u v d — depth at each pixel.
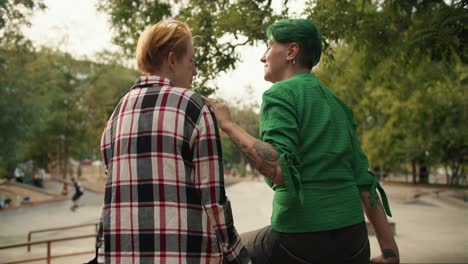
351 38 6.52
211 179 1.55
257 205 24.95
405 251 10.90
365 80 8.90
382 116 33.91
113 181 1.61
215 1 4.84
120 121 1.65
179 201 1.53
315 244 1.63
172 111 1.59
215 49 4.39
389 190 35.47
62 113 39.50
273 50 1.87
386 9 6.43
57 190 40.25
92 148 49.03
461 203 24.47
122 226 1.56
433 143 31.12
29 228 17.41
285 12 4.69
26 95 15.91
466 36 5.57
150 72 1.79
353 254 1.69
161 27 1.76
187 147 1.57
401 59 7.06
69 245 12.86
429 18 6.02
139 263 1.52
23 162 38.25
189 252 1.52
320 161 1.65
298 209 1.64
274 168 1.55
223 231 1.54
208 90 4.34
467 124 26.86
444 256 10.23
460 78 15.23
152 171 1.55
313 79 1.79
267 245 1.75
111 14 6.24
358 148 1.86
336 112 1.75
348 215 1.66
